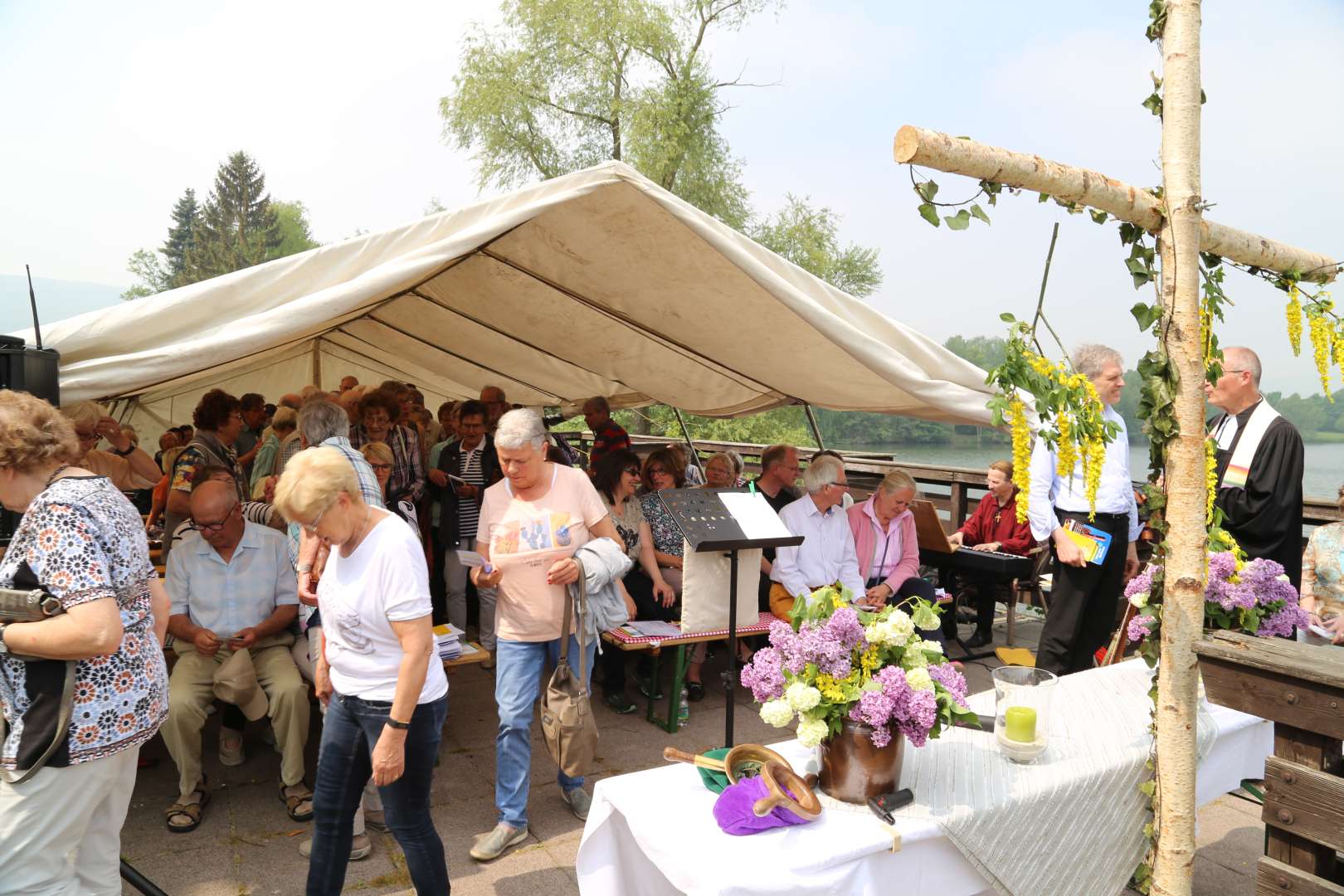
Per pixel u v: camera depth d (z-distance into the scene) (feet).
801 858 5.91
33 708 6.75
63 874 7.06
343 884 9.35
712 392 26.27
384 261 12.20
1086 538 13.28
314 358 34.96
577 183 13.10
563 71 63.57
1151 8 6.63
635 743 14.65
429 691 8.23
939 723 6.89
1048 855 7.00
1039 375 6.17
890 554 17.38
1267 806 7.02
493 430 23.90
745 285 15.87
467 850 10.97
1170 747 6.82
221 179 232.53
